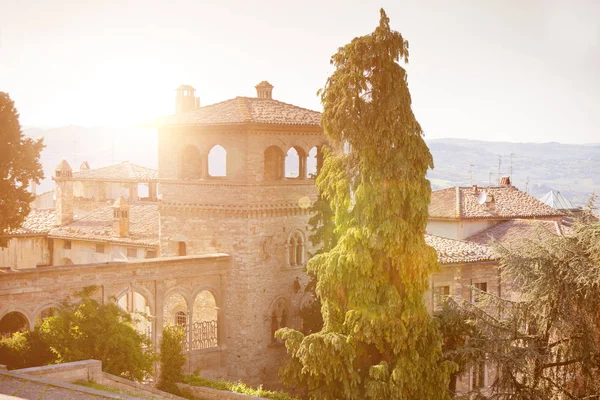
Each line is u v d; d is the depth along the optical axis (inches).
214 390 1585.9
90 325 1446.9
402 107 1583.4
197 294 1868.8
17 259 2591.0
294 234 2010.3
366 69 1611.7
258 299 1910.7
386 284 1582.2
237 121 1857.8
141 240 2361.0
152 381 1663.4
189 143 1994.3
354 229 1574.8
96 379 1286.9
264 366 1925.4
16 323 1840.6
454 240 2277.3
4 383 1149.1
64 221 2704.2
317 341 1534.2
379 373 1521.9
